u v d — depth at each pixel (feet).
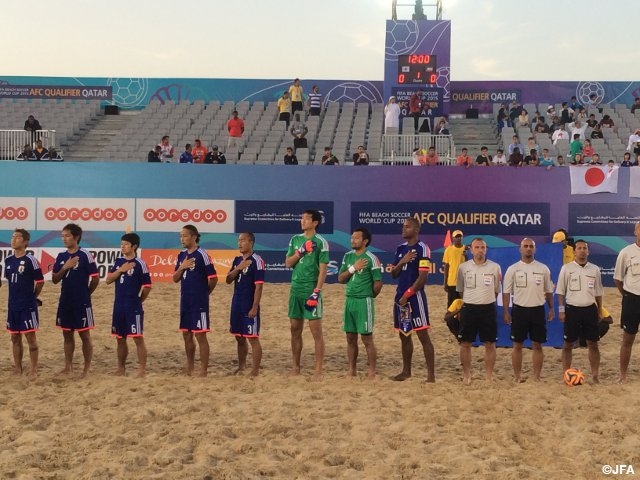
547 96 99.76
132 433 23.41
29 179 59.57
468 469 20.80
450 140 75.46
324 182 59.41
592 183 58.75
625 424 24.77
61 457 21.36
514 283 32.01
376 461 21.38
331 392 28.96
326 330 44.68
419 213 59.26
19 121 94.89
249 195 59.62
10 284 32.40
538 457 22.03
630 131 91.04
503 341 40.63
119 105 101.14
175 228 59.62
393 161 72.74
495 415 25.85
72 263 32.12
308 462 21.27
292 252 32.60
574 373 30.91
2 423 24.67
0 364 35.12
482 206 59.00
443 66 90.68
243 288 32.86
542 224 58.95
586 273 31.58
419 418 25.43
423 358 37.86
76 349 38.93
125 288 32.45
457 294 41.63
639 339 42.98
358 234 32.04
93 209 59.62
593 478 20.27
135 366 35.42
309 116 92.32
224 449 22.17
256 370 32.78
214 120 92.73
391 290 56.90
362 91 99.45
